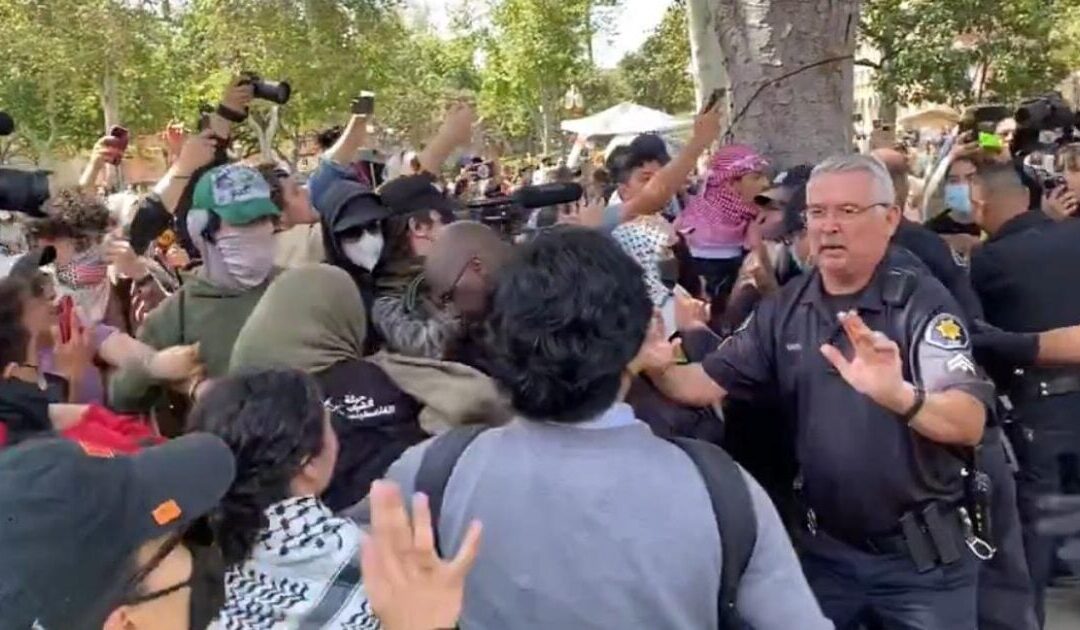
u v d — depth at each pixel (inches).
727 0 228.7
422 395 113.6
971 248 191.8
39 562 54.0
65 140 1391.5
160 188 203.9
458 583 68.6
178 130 226.8
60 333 145.9
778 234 164.2
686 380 126.2
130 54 1257.4
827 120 227.1
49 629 54.1
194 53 1407.5
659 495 80.3
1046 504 169.2
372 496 68.9
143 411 141.8
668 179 204.1
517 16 1669.5
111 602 57.8
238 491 88.1
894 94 716.7
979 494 124.0
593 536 79.5
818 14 224.4
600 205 233.1
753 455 132.1
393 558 68.2
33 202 176.2
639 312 82.0
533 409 82.1
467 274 117.2
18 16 1203.9
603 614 79.3
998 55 728.3
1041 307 168.7
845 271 121.0
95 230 183.2
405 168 223.9
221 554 87.8
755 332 128.9
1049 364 158.2
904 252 128.7
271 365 106.3
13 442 98.7
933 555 120.9
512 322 81.4
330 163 187.6
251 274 146.6
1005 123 235.6
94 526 56.4
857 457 119.7
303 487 92.1
